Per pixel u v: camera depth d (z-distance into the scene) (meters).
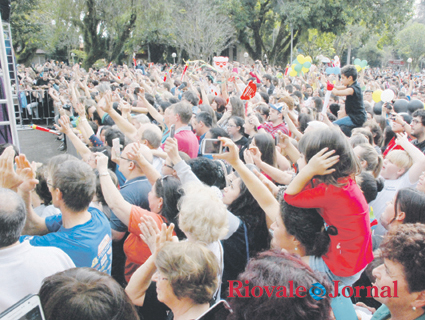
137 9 28.06
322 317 1.44
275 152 3.76
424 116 4.55
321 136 1.98
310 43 39.56
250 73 11.56
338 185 1.94
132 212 2.55
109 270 2.48
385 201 3.34
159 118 6.41
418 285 1.62
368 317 2.16
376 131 5.35
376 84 11.90
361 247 2.01
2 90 4.55
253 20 36.53
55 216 2.52
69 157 2.38
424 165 3.21
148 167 3.04
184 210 2.17
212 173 3.18
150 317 2.26
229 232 2.58
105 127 5.00
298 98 8.17
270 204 2.40
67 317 1.38
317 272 1.57
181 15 34.88
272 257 1.60
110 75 14.41
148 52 42.47
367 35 36.16
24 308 1.34
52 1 26.83
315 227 2.08
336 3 31.44
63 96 9.88
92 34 28.05
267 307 1.42
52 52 36.50
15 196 1.85
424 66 77.31
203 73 14.48
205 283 1.70
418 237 1.66
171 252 1.73
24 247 1.87
